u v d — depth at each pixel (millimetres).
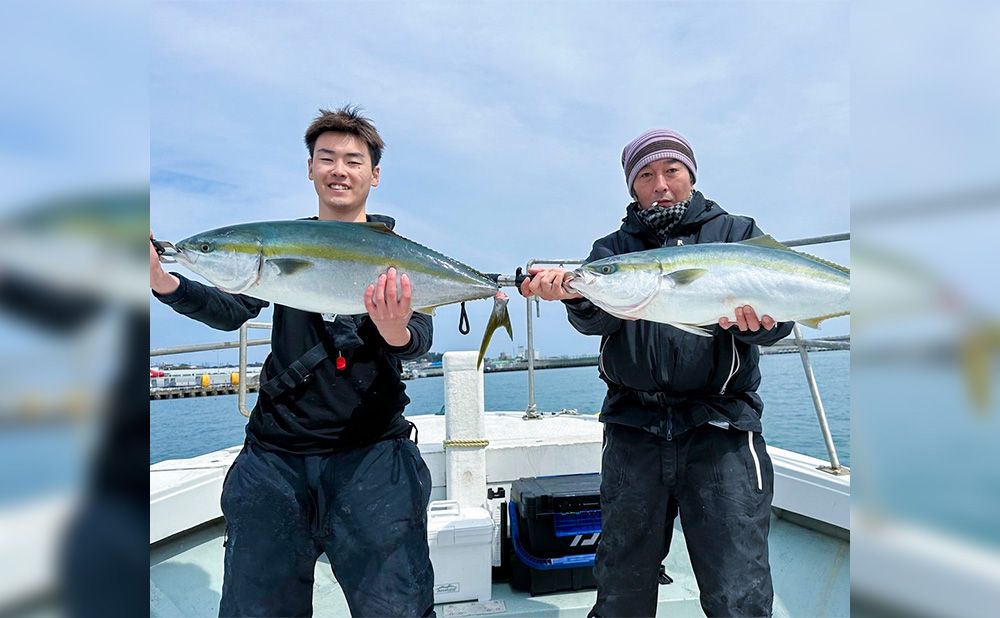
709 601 2451
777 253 2576
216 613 3244
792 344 3875
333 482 2322
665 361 2566
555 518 3424
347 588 2279
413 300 2508
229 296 2590
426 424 5285
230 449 4699
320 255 2404
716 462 2500
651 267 2580
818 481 3701
